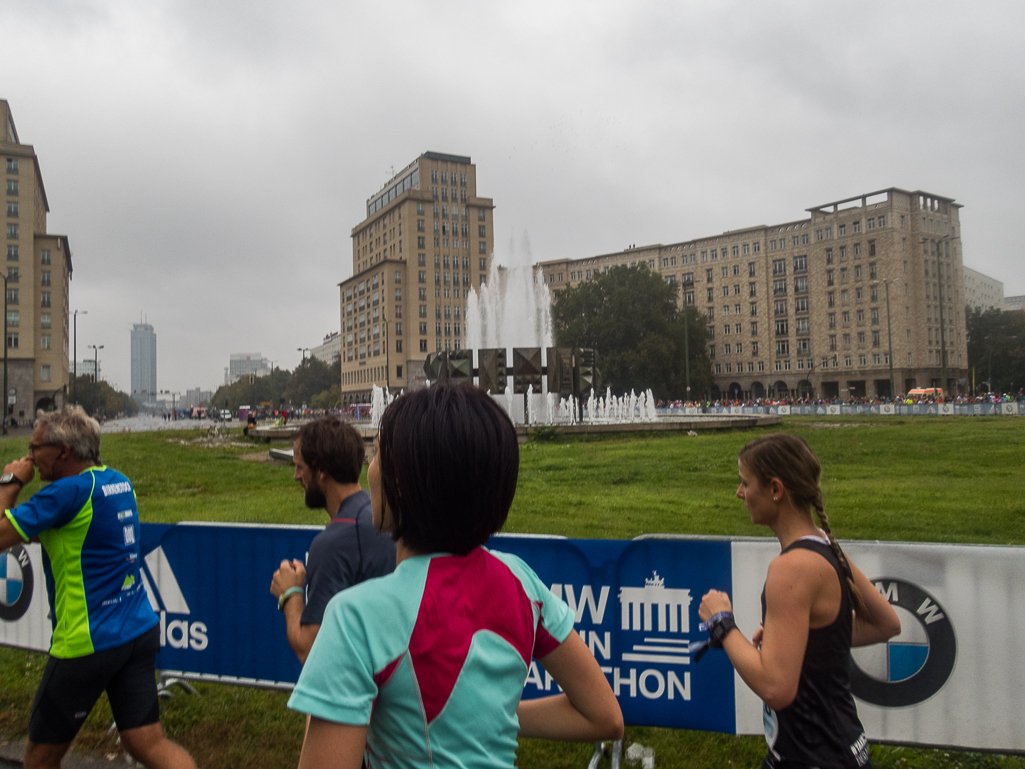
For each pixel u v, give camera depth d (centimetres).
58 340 8025
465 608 139
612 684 361
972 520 871
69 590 285
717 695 346
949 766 326
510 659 141
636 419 3153
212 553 417
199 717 399
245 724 389
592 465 1463
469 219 11238
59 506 278
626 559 358
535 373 2411
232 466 1606
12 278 7562
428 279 10875
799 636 197
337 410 8200
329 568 238
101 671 287
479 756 134
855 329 8894
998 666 313
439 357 2366
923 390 6328
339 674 130
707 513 928
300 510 984
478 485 142
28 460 295
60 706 285
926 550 321
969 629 317
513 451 150
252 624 407
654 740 361
